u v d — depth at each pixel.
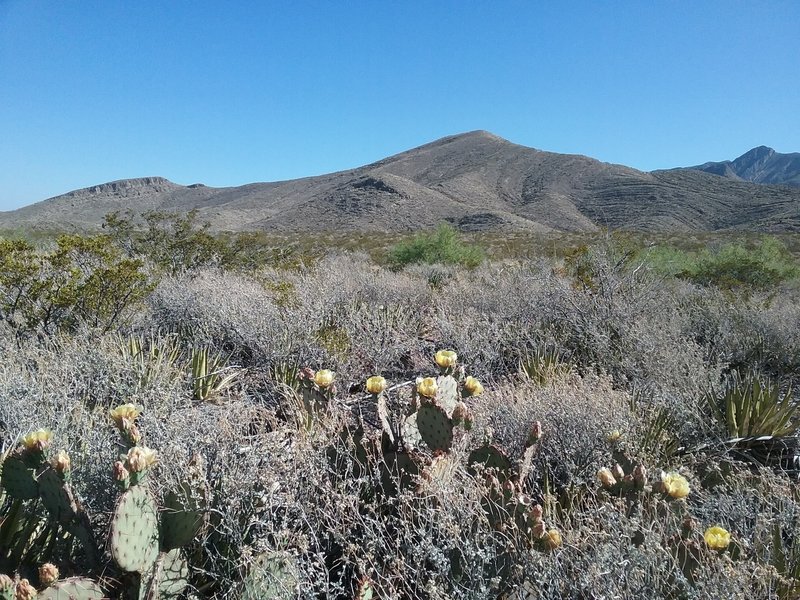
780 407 4.38
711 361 5.81
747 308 8.51
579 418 3.51
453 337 6.14
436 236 18.16
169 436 2.85
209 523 2.31
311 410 3.53
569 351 6.06
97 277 5.92
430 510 2.23
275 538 2.15
